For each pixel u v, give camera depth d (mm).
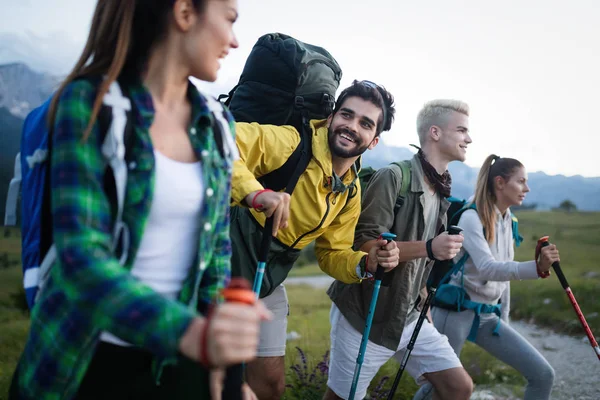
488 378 5438
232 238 2750
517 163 3930
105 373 1406
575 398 5184
